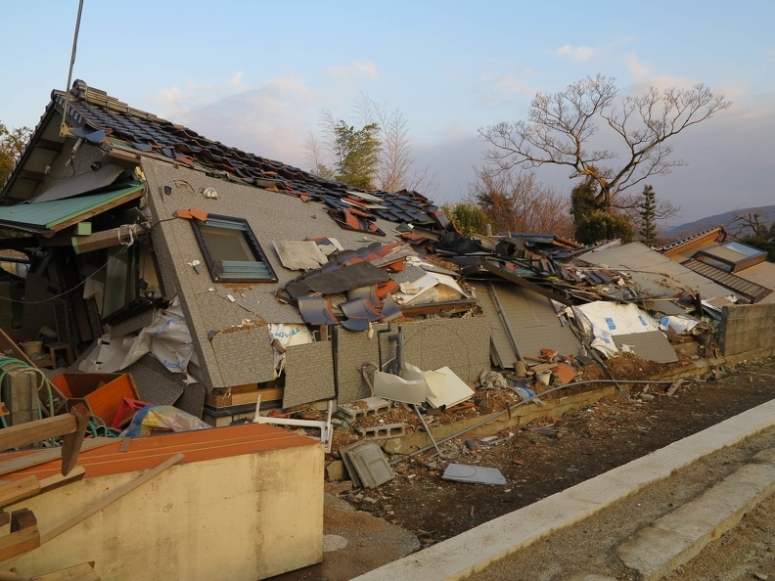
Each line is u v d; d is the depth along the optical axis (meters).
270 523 4.27
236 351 7.05
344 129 27.50
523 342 10.80
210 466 3.98
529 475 7.19
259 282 8.10
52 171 11.47
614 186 39.31
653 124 37.81
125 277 8.11
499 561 4.03
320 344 7.67
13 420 5.19
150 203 8.14
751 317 15.82
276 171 12.52
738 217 42.91
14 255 14.84
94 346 8.71
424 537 5.44
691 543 4.27
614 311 13.08
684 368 13.02
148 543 3.74
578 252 18.44
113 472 3.62
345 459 6.68
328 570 4.52
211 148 11.48
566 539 4.36
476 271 10.58
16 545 2.97
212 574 4.01
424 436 7.75
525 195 38.94
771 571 4.20
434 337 8.95
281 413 7.25
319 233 10.00
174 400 7.14
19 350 7.11
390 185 27.66
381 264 9.42
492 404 8.82
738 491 5.19
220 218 8.59
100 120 10.34
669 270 18.16
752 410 7.79
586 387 10.62
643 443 8.61
